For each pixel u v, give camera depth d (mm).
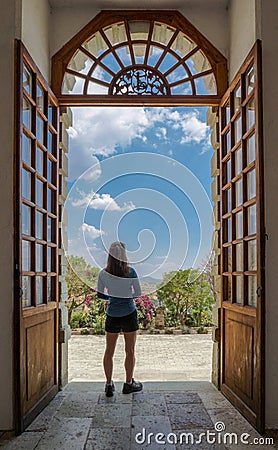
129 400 4012
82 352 7195
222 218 4465
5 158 3244
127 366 4262
